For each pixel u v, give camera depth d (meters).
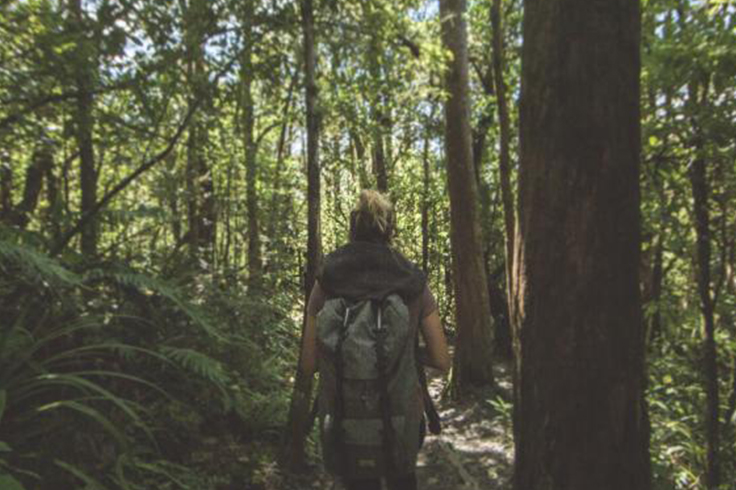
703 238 3.55
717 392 3.63
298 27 5.19
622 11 1.85
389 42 5.79
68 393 3.82
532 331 1.95
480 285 9.02
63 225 5.09
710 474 3.63
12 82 4.46
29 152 5.65
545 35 1.89
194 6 4.79
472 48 13.52
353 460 2.12
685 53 3.09
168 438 4.30
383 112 9.24
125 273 4.59
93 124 5.10
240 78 5.46
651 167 3.65
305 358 2.40
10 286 4.11
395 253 2.29
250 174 9.49
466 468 5.53
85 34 4.62
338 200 14.57
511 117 11.12
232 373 5.48
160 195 6.79
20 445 3.30
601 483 1.88
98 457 3.45
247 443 4.88
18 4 4.40
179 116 6.15
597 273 1.86
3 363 3.55
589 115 1.84
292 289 10.05
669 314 4.75
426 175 15.04
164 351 4.23
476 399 8.42
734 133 3.14
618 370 1.88
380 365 2.08
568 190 1.86
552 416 1.92
